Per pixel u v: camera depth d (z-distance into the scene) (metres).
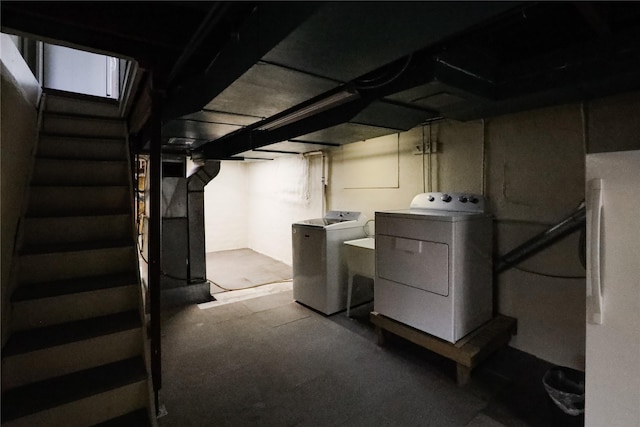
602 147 2.10
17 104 2.20
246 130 3.48
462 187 2.90
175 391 2.13
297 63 1.48
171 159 3.95
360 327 3.15
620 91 1.92
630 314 1.33
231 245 7.42
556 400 1.73
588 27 1.73
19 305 1.88
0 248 1.75
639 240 1.31
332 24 1.15
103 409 1.71
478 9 1.06
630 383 1.34
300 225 3.74
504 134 2.60
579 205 2.19
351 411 1.94
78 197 2.67
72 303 2.04
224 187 7.29
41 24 1.66
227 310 3.62
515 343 2.62
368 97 2.14
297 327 3.16
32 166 2.60
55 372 1.79
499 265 2.62
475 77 1.93
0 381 1.55
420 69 1.75
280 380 2.26
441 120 3.05
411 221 2.46
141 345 2.03
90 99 3.71
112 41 1.89
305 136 3.11
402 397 2.07
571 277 2.30
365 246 3.19
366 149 3.91
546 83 1.86
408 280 2.50
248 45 1.54
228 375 2.32
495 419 1.86
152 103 2.05
